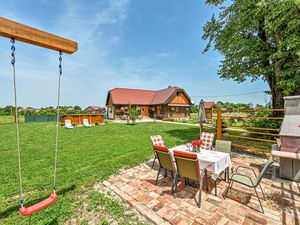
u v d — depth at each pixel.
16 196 3.76
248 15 7.90
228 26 9.20
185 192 3.77
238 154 6.74
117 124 20.39
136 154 6.79
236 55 8.97
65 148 8.00
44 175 4.84
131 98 30.25
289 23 5.87
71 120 18.62
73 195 3.76
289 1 5.31
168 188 3.97
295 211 3.03
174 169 3.86
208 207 3.18
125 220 2.93
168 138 10.44
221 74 10.45
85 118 19.58
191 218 2.86
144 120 27.41
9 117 25.72
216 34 10.35
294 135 4.07
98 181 4.42
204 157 3.99
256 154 6.73
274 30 6.66
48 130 14.70
